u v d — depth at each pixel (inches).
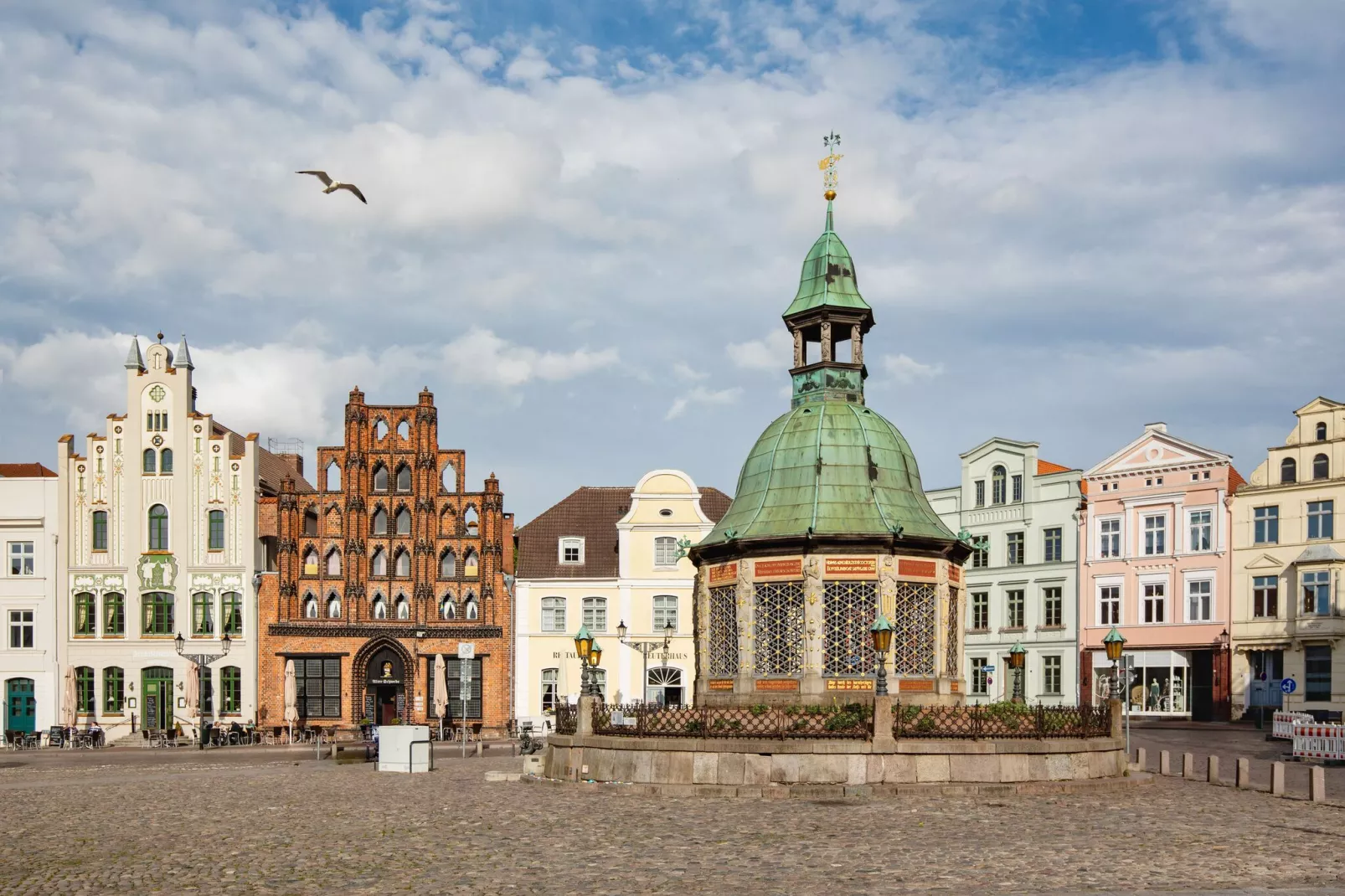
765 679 1584.6
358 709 3129.9
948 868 904.9
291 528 3159.5
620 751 1445.6
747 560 1612.9
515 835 1079.6
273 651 3125.0
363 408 3213.6
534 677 3221.0
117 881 874.8
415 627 3152.1
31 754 2596.0
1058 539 3196.4
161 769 2032.5
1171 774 1675.7
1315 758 1889.8
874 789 1323.8
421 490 3201.3
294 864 938.1
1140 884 848.3
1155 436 3019.2
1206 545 2918.3
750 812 1208.2
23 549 3159.5
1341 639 2667.3
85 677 3139.8
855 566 1561.3
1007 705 1434.5
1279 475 2827.3
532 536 3331.7
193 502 3169.3
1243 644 2819.9
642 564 3245.6
